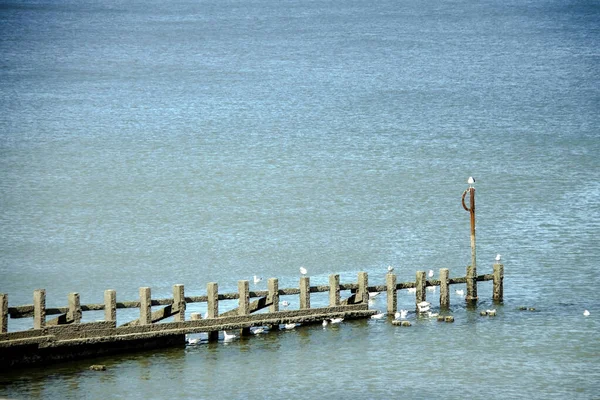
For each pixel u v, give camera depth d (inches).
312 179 5393.7
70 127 6963.6
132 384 2429.9
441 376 2534.5
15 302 3440.0
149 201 4975.4
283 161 5856.3
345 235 4313.5
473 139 6466.5
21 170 5634.8
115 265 3937.0
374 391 2425.0
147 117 7401.6
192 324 2696.9
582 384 2477.9
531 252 3976.4
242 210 4790.8
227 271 3841.0
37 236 4355.3
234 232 4409.5
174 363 2598.4
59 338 2495.1
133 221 4611.2
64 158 5949.8
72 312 2546.8
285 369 2566.4
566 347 2768.2
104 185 5295.3
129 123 7145.7
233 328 2758.4
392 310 3058.6
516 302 3265.3
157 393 2377.0
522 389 2445.9
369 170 5585.6
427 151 6097.4
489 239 4178.2
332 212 4719.5
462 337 2849.4
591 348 2758.4
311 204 4879.4
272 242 4237.2
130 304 2647.6
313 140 6481.3
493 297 3284.9
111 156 6008.9
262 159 5915.4
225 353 2689.5
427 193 5039.4
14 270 3860.7
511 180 5275.6
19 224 4542.3
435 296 3368.6
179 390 2401.6
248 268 3875.5
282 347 2743.6
